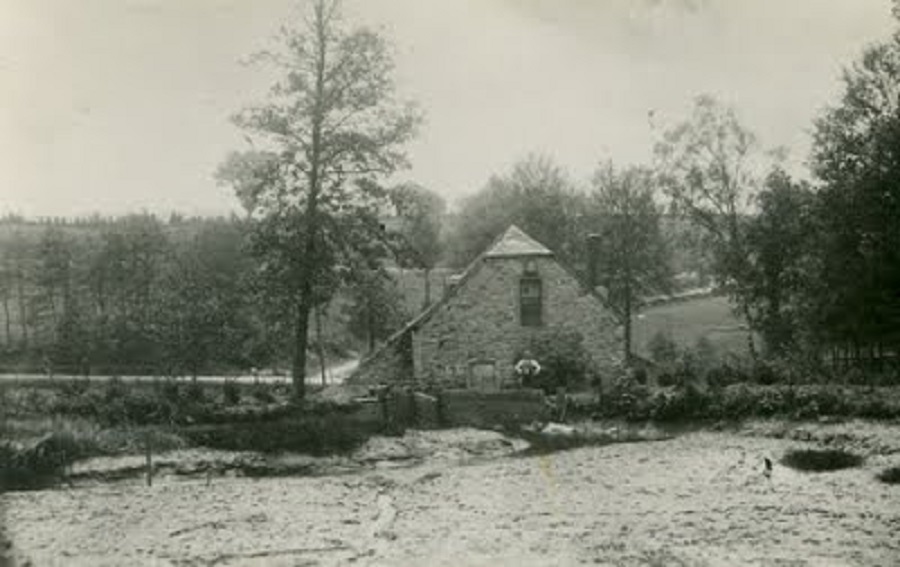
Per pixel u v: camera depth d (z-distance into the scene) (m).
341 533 16.08
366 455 25.91
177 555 14.80
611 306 36.84
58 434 24.23
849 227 33.91
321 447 26.48
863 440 23.12
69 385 34.09
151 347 50.81
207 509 18.44
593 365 36.31
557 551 14.39
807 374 31.19
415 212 38.19
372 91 34.69
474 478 21.59
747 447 24.27
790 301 41.56
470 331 36.69
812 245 35.75
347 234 34.16
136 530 16.58
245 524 16.97
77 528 16.81
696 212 50.59
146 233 66.25
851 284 32.88
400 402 30.88
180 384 34.59
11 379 42.44
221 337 42.62
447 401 31.31
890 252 32.53
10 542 15.86
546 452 25.75
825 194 34.88
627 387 31.28
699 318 61.00
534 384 35.19
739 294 44.91
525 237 37.19
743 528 15.44
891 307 32.47
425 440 27.98
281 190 34.09
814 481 19.25
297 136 34.50
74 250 69.81
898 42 37.53
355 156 34.16
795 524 15.57
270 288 34.19
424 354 36.66
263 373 53.53
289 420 28.58
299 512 18.02
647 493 18.86
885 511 16.25
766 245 42.09
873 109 37.41
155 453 25.00
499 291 36.84
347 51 34.28
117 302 63.78
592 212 63.94
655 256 59.84
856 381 29.78
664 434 28.06
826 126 37.72
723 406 28.52
